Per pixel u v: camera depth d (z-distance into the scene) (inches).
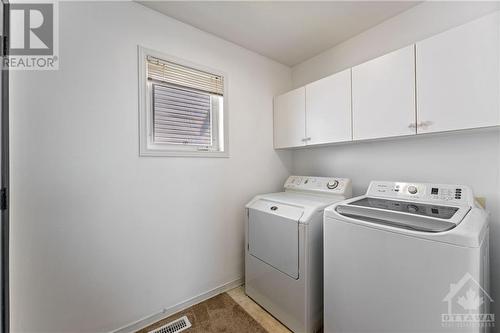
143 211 60.2
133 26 58.3
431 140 59.5
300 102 79.2
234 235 79.4
